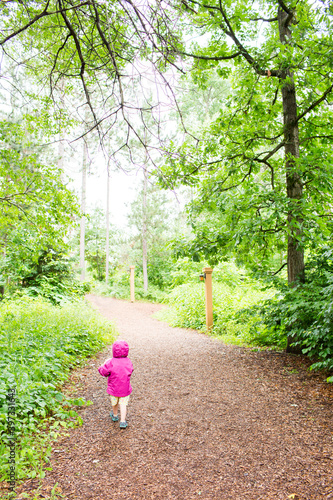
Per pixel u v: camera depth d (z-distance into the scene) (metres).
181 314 11.77
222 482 2.54
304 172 5.87
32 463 2.67
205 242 6.71
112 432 3.46
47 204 6.05
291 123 6.38
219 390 4.68
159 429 3.53
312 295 5.21
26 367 4.07
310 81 6.20
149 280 23.00
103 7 3.01
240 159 7.06
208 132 7.19
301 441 3.10
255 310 6.50
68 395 4.43
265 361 5.88
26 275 11.82
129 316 14.06
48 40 4.22
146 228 20.25
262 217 5.76
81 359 6.15
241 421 3.63
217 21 5.00
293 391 4.38
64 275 12.99
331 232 5.82
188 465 2.80
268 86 6.69
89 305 13.74
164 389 4.85
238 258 6.71
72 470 2.72
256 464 2.77
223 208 6.46
